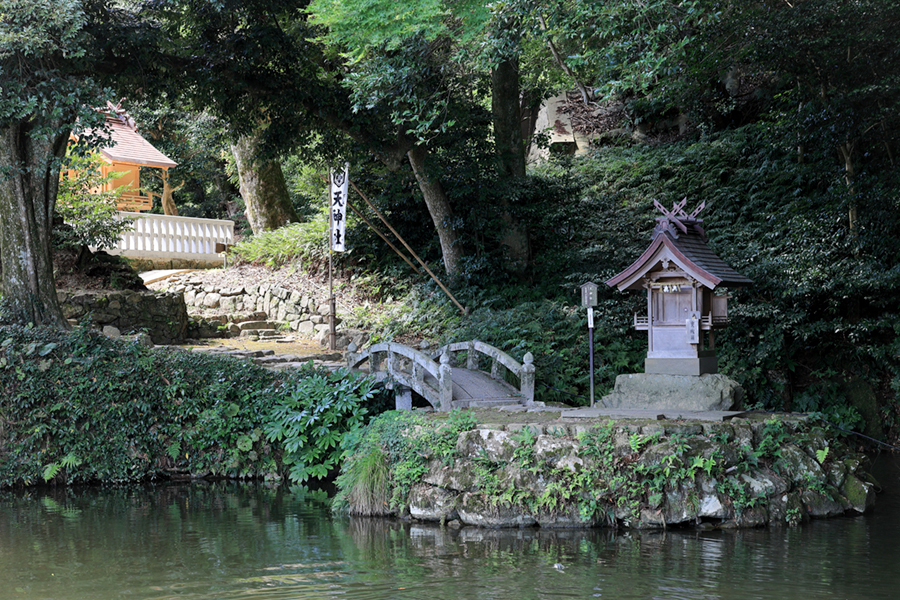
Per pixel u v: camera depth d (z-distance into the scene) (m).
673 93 17.42
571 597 6.20
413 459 9.47
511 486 8.68
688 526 8.52
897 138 14.20
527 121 27.62
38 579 6.88
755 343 15.38
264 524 9.12
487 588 6.46
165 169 31.81
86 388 12.20
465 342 13.34
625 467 8.60
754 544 7.79
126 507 10.21
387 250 20.47
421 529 8.76
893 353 14.84
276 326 19.70
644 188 21.33
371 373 12.83
